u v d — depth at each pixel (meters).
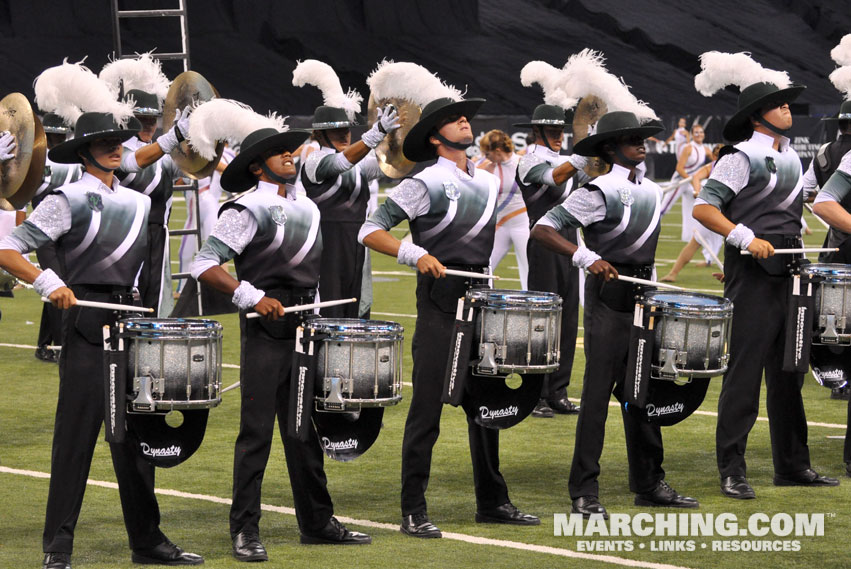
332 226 21.05
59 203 13.02
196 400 12.83
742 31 108.81
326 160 20.42
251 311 13.65
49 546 13.11
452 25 105.38
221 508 15.83
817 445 19.33
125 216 13.30
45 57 92.88
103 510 15.77
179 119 18.38
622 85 16.64
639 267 15.45
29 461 18.12
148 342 12.68
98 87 14.02
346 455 14.20
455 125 14.70
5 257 12.69
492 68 101.38
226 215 13.66
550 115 21.19
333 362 13.44
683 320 14.86
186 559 13.53
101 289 13.16
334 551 14.01
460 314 14.30
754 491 16.72
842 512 15.66
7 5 94.50
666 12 109.06
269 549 14.10
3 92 89.12
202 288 28.92
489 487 15.20
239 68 96.94
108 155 13.23
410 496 14.75
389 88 17.12
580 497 15.52
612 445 19.45
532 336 14.22
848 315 16.34
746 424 16.55
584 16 108.69
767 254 15.95
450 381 14.21
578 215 15.38
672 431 20.28
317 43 100.62
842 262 20.38
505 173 25.91
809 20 111.31
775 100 16.33
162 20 97.81
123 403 12.63
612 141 15.50
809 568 13.38
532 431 20.42
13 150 14.12
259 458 13.77
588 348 15.52
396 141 19.64
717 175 16.45
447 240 14.71
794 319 16.16
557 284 21.50
